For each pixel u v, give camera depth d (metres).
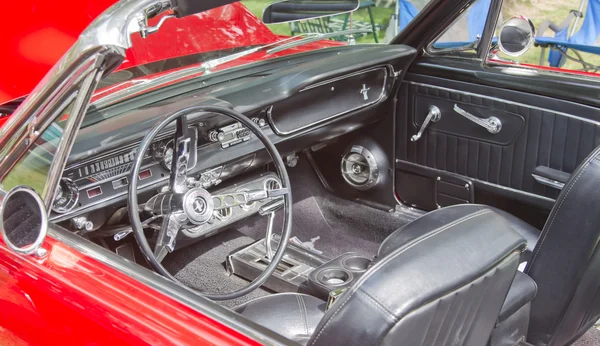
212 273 2.70
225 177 2.37
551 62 2.39
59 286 1.32
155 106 2.06
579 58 2.31
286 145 2.50
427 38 2.64
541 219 2.54
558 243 1.77
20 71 2.42
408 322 1.01
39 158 1.41
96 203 1.91
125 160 1.93
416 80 2.71
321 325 1.04
